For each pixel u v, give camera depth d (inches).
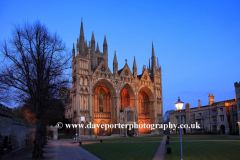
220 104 3673.7
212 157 1095.0
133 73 4566.9
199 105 4168.3
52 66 1433.3
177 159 1080.8
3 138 1325.0
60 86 1494.8
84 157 1317.7
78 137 3558.1
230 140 2146.9
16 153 1558.8
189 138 2728.8
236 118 3452.3
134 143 2233.0
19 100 1498.5
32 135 2652.6
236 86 3361.2
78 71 3767.2
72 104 4158.5
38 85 1338.6
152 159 1122.0
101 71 4045.3
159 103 4830.2
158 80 4906.5
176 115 4653.1
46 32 1384.1
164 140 2556.6
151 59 4958.2
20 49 1302.9
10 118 1512.1
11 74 1288.1
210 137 2824.8
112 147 1849.2
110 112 4343.0
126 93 4655.5
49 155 1430.9
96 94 4271.7
